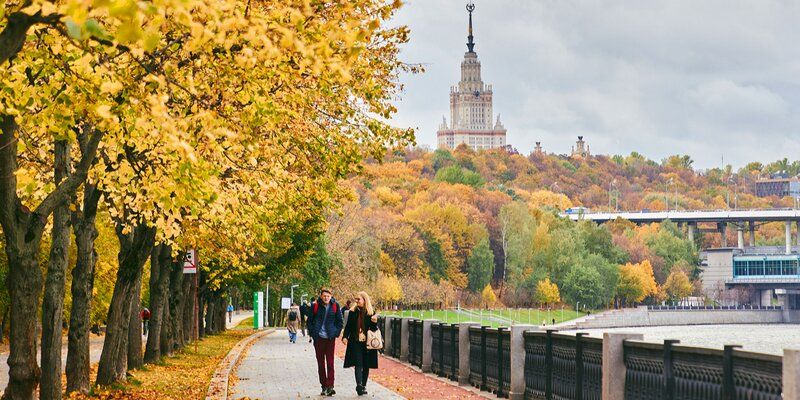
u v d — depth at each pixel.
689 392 11.38
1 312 52.25
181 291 39.34
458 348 23.75
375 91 17.84
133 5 6.43
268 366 30.72
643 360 12.80
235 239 25.56
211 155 14.27
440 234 198.62
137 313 27.22
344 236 101.81
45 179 17.30
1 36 8.10
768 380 9.59
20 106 10.98
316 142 17.98
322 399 19.86
